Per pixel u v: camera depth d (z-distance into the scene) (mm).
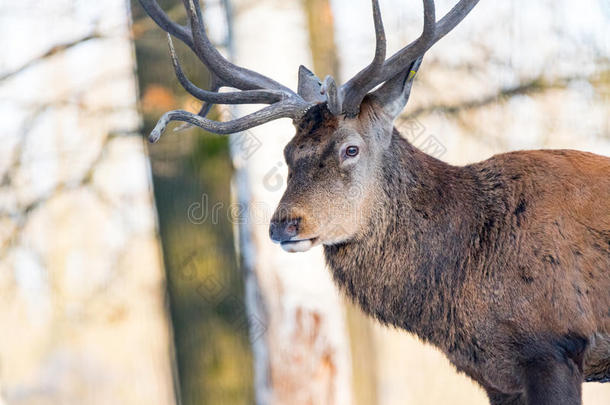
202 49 9320
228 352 12258
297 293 14305
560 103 17344
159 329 24016
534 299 8297
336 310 14453
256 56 15141
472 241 8664
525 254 8383
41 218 20797
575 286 8289
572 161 8820
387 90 9062
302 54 15625
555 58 17078
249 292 13969
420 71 16938
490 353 8477
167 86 11930
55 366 27219
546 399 8008
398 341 24281
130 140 14180
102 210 18547
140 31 11938
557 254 8320
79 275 22141
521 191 8680
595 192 8516
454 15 8969
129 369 26672
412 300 8836
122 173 17062
